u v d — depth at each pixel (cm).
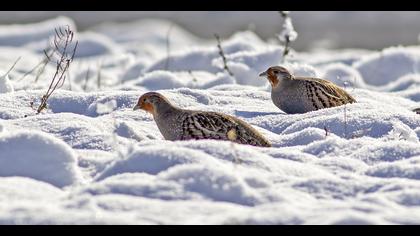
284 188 798
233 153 875
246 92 1509
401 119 1175
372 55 2297
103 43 2888
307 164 902
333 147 995
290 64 1794
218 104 1398
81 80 2120
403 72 2141
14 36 3138
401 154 951
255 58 1986
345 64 2302
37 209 700
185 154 841
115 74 2258
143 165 839
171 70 2125
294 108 1409
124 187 762
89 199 730
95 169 902
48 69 2247
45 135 899
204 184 768
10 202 734
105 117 1235
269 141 1099
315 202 768
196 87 1795
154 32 3875
